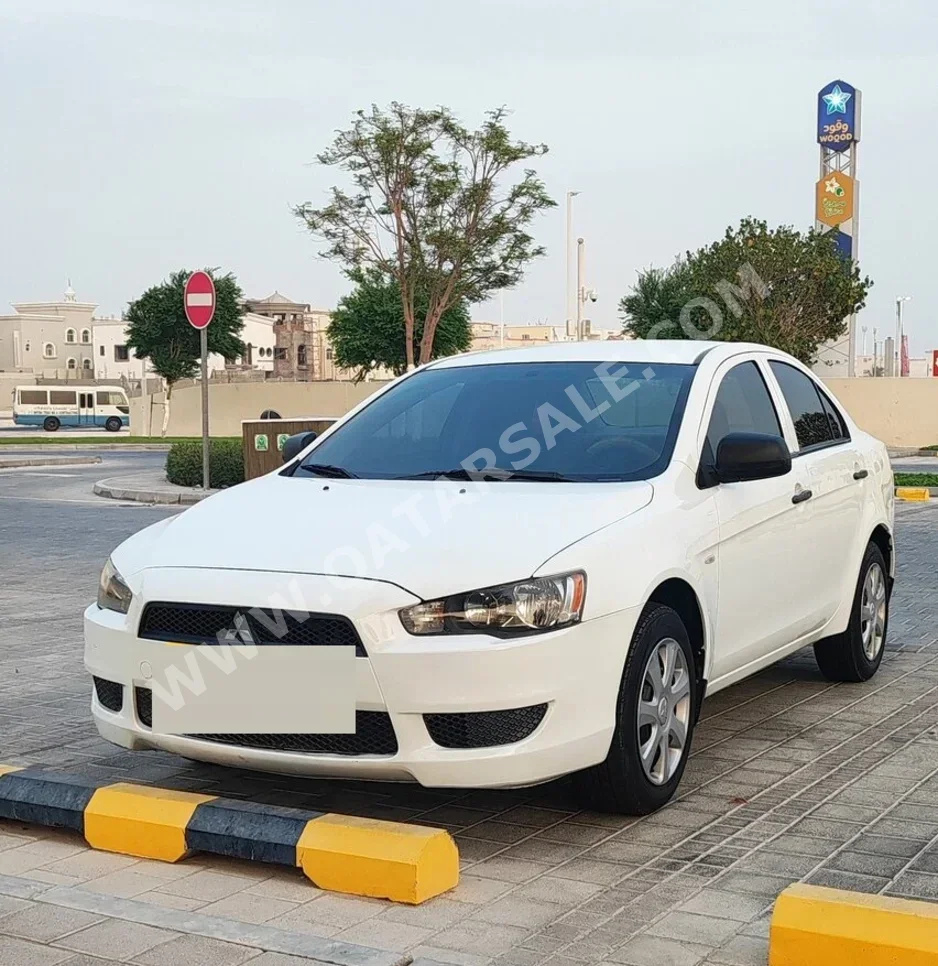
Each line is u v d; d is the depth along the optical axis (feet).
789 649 19.85
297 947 11.75
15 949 11.90
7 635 28.19
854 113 126.72
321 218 98.53
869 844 14.38
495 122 97.40
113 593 15.47
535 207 100.01
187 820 14.28
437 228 98.27
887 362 163.53
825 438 21.71
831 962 10.99
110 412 210.79
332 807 16.01
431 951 11.75
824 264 84.12
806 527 19.72
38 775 15.81
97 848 14.80
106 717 15.44
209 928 12.25
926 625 28.27
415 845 13.03
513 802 16.08
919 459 104.63
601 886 13.26
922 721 19.97
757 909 12.59
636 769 15.03
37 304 312.29
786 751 18.30
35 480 77.36
